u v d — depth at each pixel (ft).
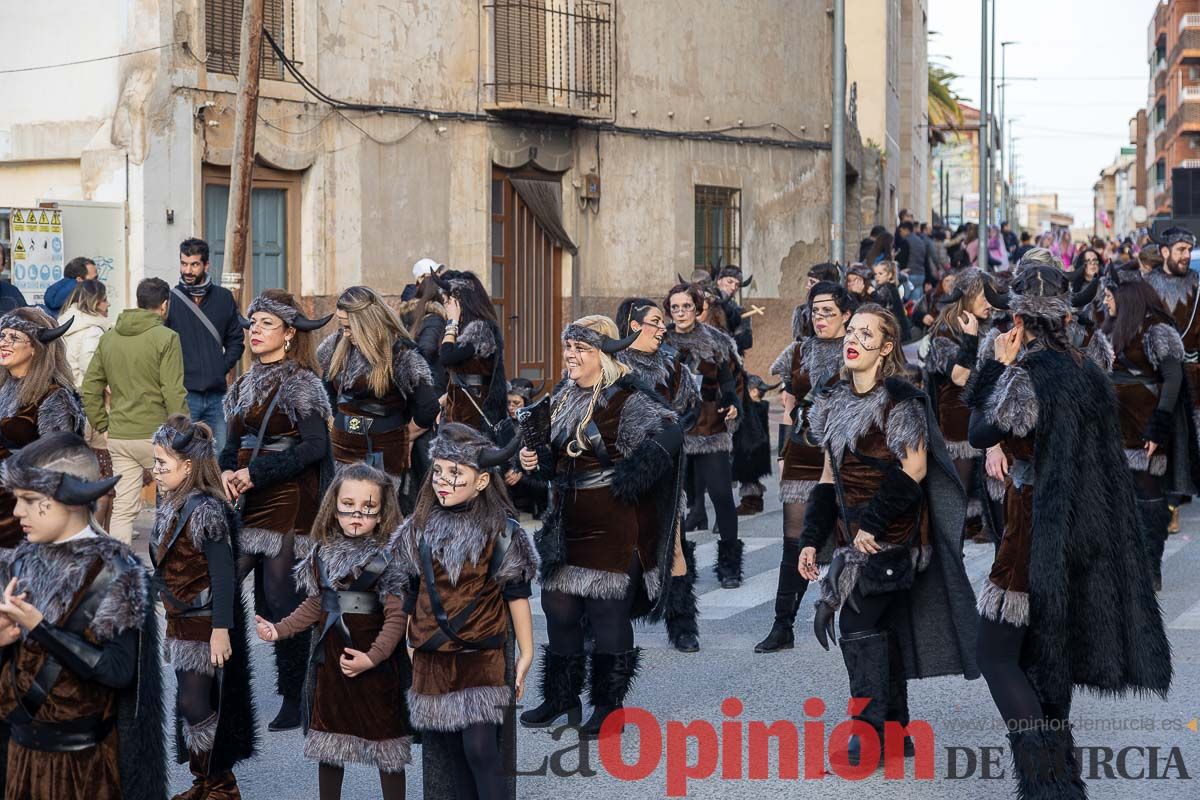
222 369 40.09
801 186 85.76
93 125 54.70
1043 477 18.44
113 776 16.28
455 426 18.01
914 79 152.66
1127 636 18.54
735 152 80.74
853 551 21.53
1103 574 18.48
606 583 22.86
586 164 71.31
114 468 35.09
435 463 17.81
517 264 68.49
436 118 63.82
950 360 35.55
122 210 53.26
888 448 21.18
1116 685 18.51
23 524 15.89
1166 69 369.91
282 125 57.72
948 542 21.44
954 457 37.22
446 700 17.83
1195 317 38.11
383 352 25.99
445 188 64.44
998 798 20.36
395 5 62.08
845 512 21.74
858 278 42.63
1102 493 18.48
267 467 23.07
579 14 69.72
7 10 57.21
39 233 50.01
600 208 72.38
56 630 15.69
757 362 83.10
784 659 28.35
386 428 26.27
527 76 67.97
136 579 16.10
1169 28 358.43
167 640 19.79
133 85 53.36
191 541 19.47
